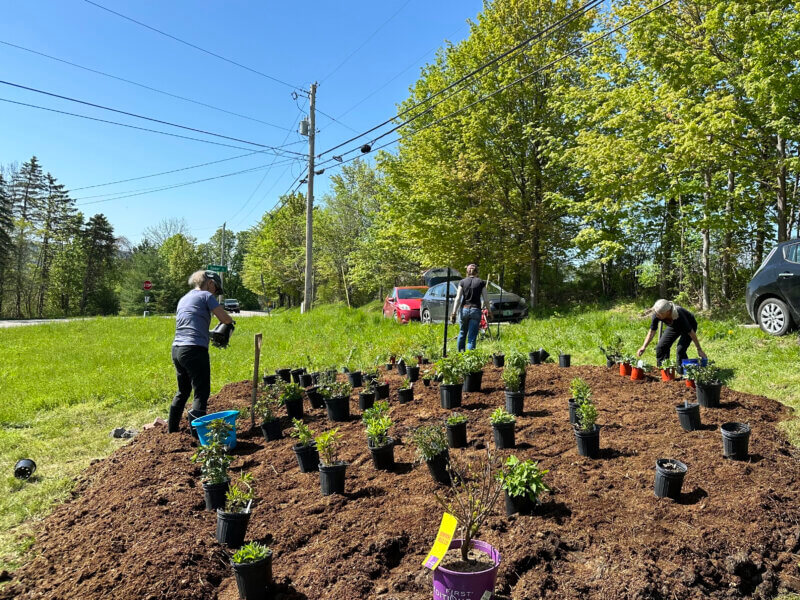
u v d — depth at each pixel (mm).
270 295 63281
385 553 2963
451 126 19047
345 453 4715
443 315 14797
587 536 2955
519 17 16391
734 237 14070
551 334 10773
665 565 2707
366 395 6176
